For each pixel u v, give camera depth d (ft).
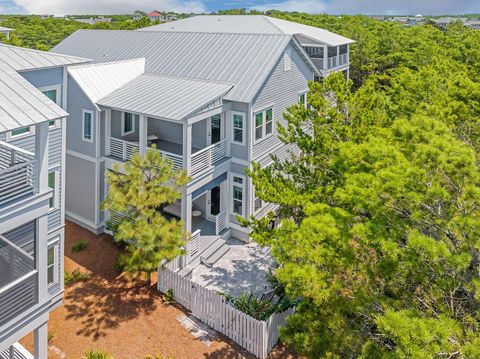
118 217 68.90
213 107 66.44
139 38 99.66
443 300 31.53
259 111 72.64
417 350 25.29
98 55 99.50
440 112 56.75
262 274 65.36
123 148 69.41
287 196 49.08
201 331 52.06
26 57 52.26
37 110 35.58
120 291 58.80
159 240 53.52
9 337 35.65
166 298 57.26
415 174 31.48
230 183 74.59
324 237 34.94
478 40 156.87
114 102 67.51
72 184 75.97
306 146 53.83
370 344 30.81
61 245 52.01
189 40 90.27
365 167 41.88
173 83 74.43
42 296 37.88
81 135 72.28
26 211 34.88
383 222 33.53
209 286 61.77
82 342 48.70
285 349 49.62
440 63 94.38
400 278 33.19
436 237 31.99
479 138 54.95
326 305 35.50
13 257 40.32
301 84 88.99
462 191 31.27
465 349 25.88
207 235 73.36
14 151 36.94
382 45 188.24
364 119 55.62
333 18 306.96
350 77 186.19
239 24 137.49
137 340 49.62
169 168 57.72
